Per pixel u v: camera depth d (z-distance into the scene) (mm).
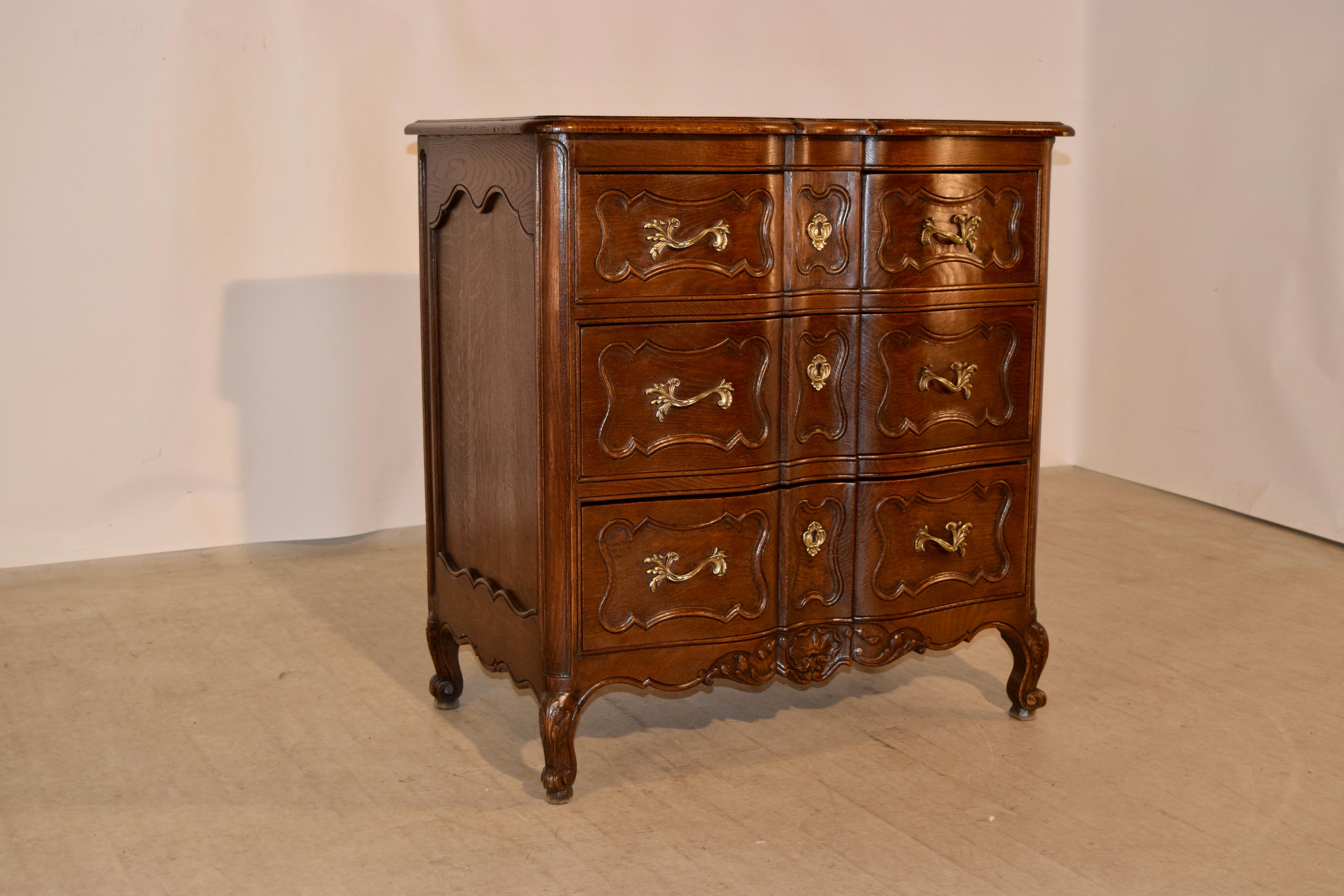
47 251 3260
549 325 2018
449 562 2504
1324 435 3807
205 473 3520
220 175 3406
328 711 2549
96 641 2908
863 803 2180
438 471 2520
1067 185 4609
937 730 2484
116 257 3330
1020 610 2490
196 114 3357
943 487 2365
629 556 2133
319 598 3232
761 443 2184
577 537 2092
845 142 2170
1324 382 3795
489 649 2352
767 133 2074
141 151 3312
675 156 2037
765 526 2219
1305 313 3842
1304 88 3799
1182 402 4293
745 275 2119
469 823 2104
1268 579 3426
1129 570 3508
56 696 2598
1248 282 4020
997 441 2406
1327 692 2668
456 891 1893
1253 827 2100
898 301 2250
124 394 3395
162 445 3459
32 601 3174
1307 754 2375
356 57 3510
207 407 3490
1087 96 4551
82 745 2371
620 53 3854
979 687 2711
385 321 3662
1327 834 2078
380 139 3574
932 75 4312
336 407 3629
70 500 3389
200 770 2279
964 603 2434
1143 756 2365
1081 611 3170
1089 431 4699
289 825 2086
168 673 2727
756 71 4047
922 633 2400
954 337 2320
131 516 3461
